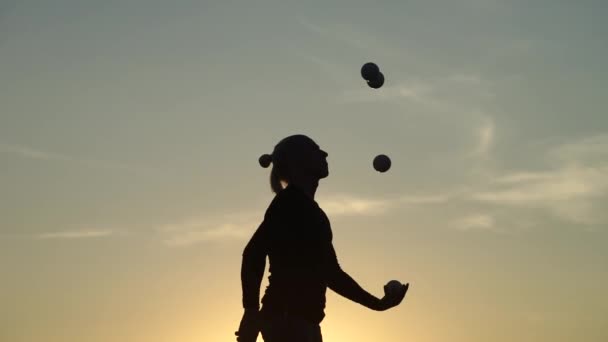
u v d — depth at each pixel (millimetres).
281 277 4703
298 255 4699
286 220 4746
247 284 4715
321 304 4777
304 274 4699
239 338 4711
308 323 4684
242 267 4754
